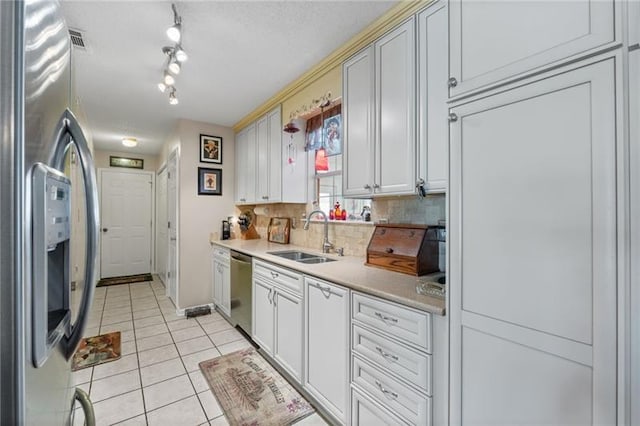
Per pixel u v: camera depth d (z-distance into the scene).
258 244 3.27
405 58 1.60
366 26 1.79
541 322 0.81
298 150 2.91
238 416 1.75
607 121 0.70
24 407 0.49
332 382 1.66
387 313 1.34
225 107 3.16
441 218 1.79
